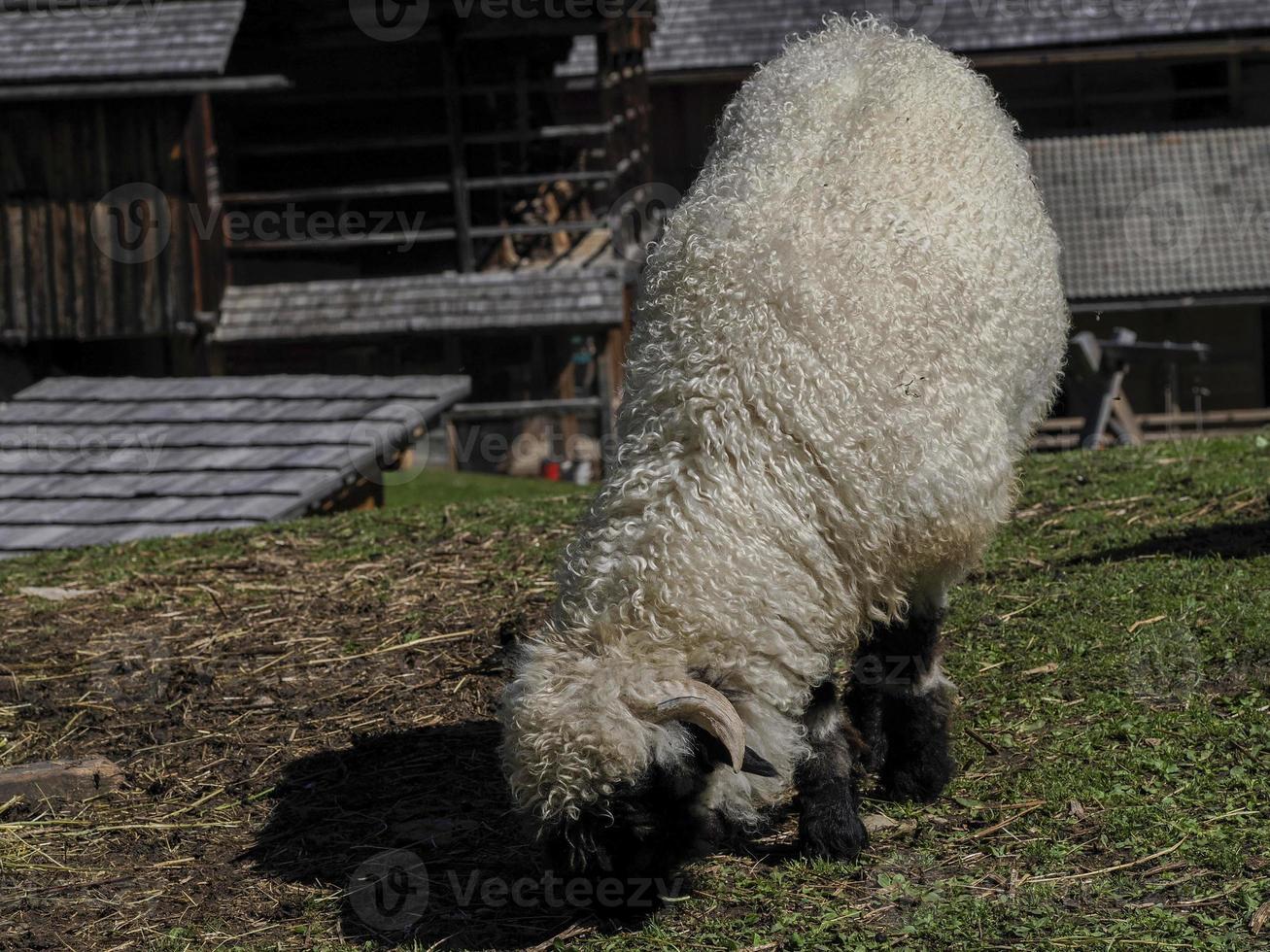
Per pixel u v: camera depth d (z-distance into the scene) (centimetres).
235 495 1141
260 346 1883
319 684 630
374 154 1931
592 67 2295
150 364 1931
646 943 404
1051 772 491
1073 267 2220
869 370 414
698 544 396
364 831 499
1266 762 477
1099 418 1462
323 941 423
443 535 850
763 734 384
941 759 483
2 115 1748
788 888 431
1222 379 2319
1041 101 2442
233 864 484
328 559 826
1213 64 2405
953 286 436
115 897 464
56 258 1767
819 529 409
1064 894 415
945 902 414
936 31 2381
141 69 1702
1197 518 741
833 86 486
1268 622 576
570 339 1980
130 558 892
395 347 1980
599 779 357
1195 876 416
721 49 2409
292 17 1794
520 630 659
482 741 562
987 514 439
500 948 412
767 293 421
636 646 384
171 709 616
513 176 1928
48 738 597
